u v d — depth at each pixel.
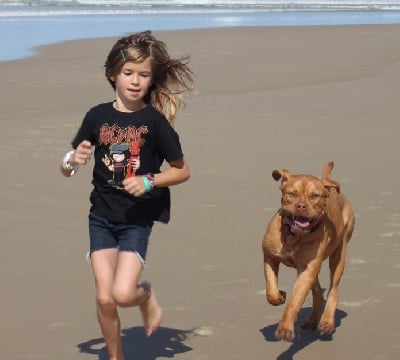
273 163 10.05
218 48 24.56
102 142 4.82
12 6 43.28
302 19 41.03
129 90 4.81
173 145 4.84
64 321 5.61
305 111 13.59
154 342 5.35
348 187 9.00
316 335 5.52
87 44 25.95
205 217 7.98
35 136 11.73
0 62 20.95
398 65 20.20
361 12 48.28
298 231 4.89
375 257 6.89
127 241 4.78
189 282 6.34
